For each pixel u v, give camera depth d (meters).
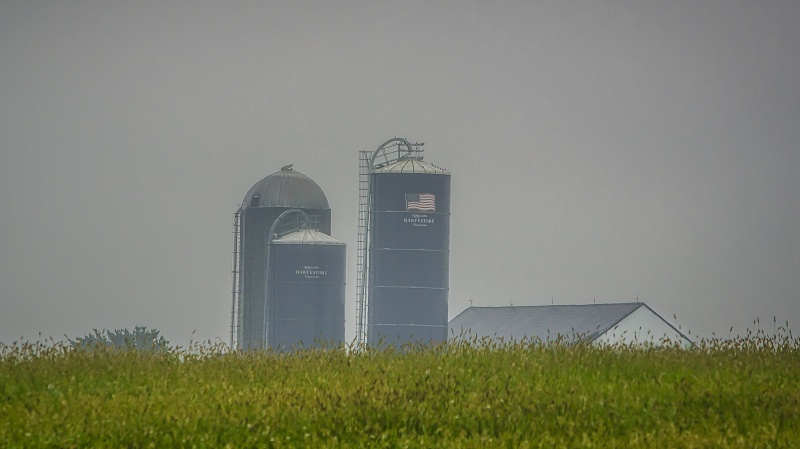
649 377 58.25
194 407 49.56
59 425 46.66
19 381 56.97
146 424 46.69
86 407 49.66
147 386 55.03
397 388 53.34
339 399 50.34
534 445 43.78
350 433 46.28
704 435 45.50
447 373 57.84
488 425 47.44
